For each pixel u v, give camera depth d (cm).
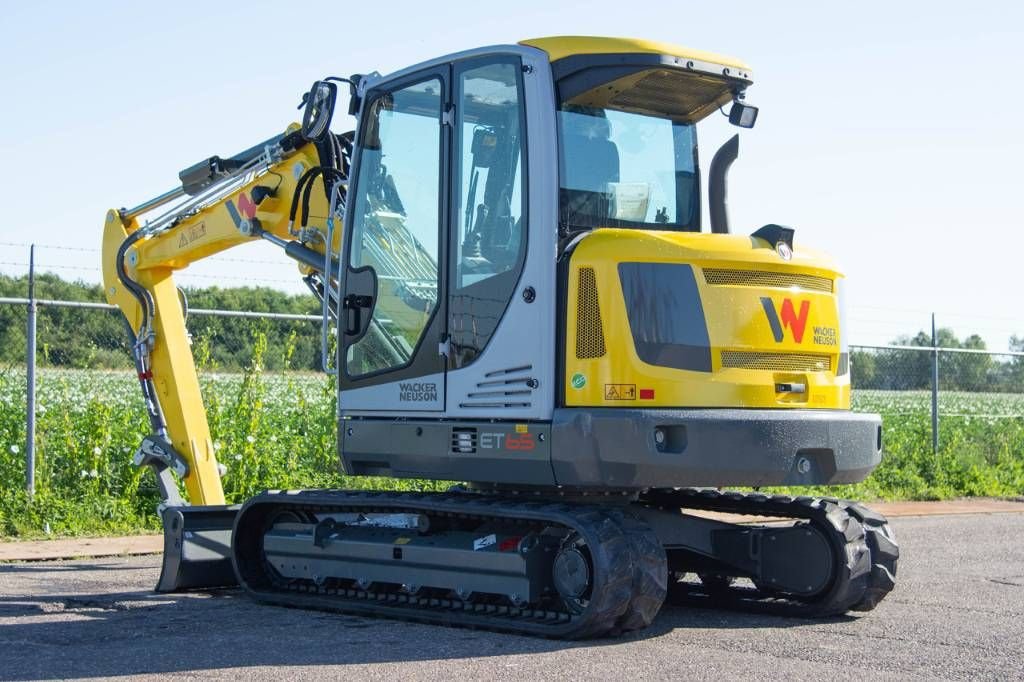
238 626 741
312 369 1709
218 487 1034
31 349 1284
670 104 795
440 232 780
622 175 770
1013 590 911
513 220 742
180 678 589
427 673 601
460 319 763
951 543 1212
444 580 762
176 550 868
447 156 782
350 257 844
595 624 679
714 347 714
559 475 709
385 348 811
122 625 743
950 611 816
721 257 725
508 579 726
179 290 1081
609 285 709
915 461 1905
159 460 1045
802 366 751
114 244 1070
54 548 1107
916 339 2059
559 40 751
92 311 1555
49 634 711
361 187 843
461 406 758
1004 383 2128
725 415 705
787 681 592
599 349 709
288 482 1414
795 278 757
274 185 947
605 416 695
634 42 747
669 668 618
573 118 754
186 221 1020
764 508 833
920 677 607
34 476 1284
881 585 798
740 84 781
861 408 2194
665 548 807
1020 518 1485
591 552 681
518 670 610
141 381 1051
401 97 822
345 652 657
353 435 824
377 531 812
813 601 797
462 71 783
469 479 752
